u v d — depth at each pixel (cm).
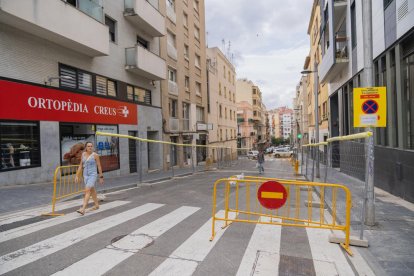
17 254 424
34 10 984
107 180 1312
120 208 730
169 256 421
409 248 450
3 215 640
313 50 3291
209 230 548
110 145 1531
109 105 1524
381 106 548
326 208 750
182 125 2594
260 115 8862
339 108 1792
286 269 384
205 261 406
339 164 718
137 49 1688
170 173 1812
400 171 831
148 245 464
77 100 1289
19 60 1027
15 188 931
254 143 7106
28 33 1063
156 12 1948
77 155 1301
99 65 1473
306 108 4847
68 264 391
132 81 1788
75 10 1170
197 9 3127
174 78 2512
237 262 404
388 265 391
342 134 1730
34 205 729
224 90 4284
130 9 1700
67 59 1254
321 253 440
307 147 1595
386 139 978
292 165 2800
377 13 1034
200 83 3116
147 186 1152
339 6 1563
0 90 950
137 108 1812
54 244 465
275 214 689
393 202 774
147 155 1920
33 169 1055
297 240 498
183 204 786
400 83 858
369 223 559
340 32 1830
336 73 1805
